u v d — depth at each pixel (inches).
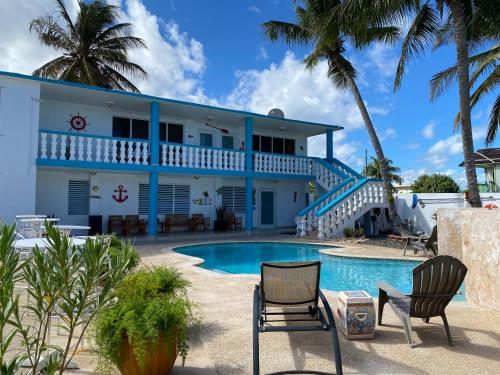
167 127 700.0
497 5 444.1
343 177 703.7
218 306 220.8
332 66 674.8
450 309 214.7
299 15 622.8
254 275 314.8
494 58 541.6
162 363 121.4
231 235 657.0
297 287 153.9
